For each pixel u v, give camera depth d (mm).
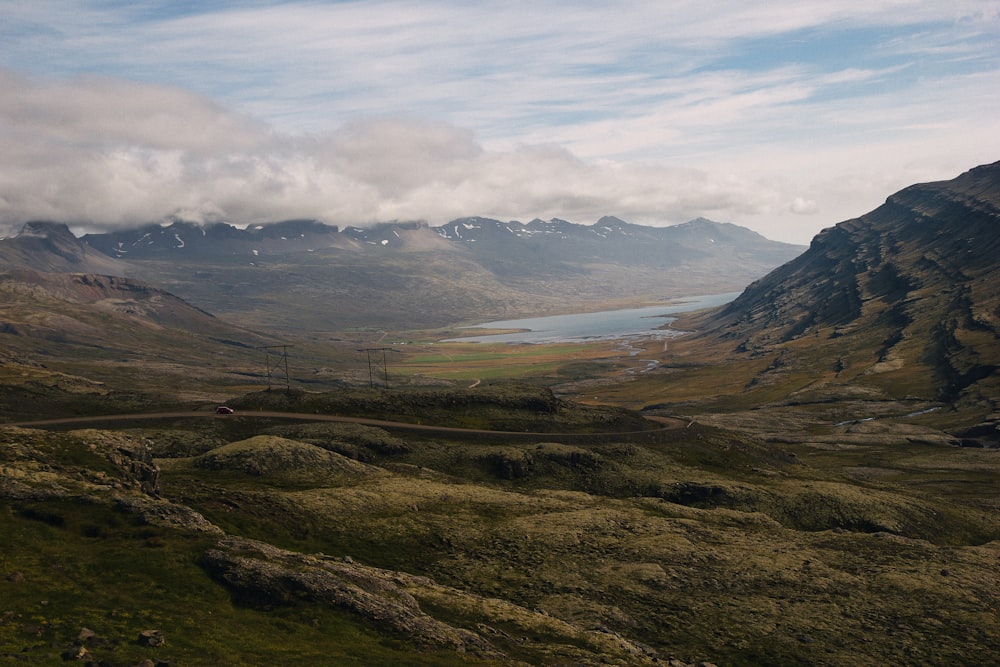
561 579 84125
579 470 141500
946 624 79750
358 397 178000
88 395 173500
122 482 73000
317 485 108625
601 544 96312
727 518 119125
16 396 166125
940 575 94250
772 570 92312
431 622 55906
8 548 50531
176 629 44875
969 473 188250
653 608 79688
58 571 49188
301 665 43812
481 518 102938
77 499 59594
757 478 149625
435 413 175750
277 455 115562
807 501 131375
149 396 177125
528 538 95750
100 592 47625
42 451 72938
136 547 54688
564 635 64250
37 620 42031
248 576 53438
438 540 92125
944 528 129625
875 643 74500
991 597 88562
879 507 131250
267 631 47875
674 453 160375
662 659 64500
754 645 72875
